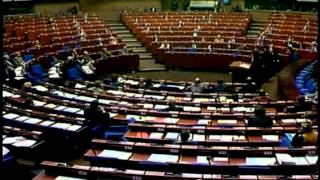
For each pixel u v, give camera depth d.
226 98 19.52
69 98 18.45
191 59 32.12
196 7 47.81
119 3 46.56
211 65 31.86
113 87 21.34
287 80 24.58
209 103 17.59
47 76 24.75
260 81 26.91
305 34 36.41
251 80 24.78
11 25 35.97
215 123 14.91
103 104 17.19
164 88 22.33
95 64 29.95
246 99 19.53
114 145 11.52
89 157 11.07
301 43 32.59
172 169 10.62
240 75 27.31
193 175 9.45
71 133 13.86
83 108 16.56
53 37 34.41
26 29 35.69
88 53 31.14
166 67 32.69
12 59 26.33
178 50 32.91
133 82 23.48
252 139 12.89
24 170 11.94
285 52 31.55
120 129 13.95
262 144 12.43
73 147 13.98
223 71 31.62
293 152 11.00
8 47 29.88
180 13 43.53
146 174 9.43
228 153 11.11
